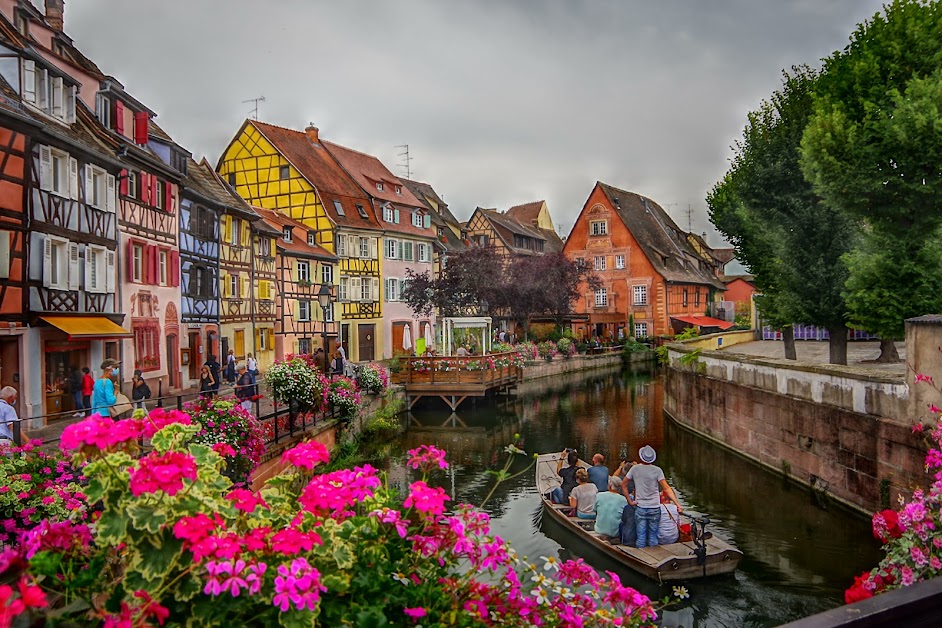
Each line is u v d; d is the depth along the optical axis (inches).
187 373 931.3
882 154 491.5
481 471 637.9
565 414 997.8
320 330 1440.7
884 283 510.9
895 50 540.1
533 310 1668.3
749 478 561.3
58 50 783.1
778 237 709.3
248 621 104.7
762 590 343.3
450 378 1046.4
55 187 633.0
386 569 122.6
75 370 618.5
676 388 896.9
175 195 907.4
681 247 2568.9
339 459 617.3
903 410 394.0
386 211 1694.1
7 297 558.6
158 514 104.4
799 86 831.7
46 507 254.2
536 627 128.6
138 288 802.8
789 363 546.9
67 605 108.7
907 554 177.0
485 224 2377.0
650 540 368.5
